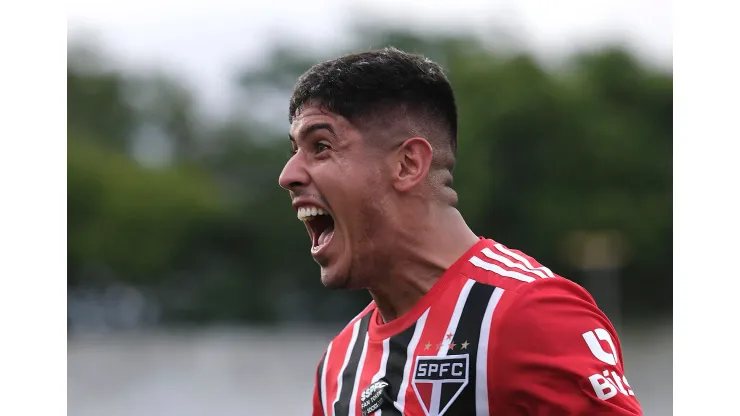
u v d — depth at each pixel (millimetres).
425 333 8789
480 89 125875
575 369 8000
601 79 131250
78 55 153875
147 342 105375
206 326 140375
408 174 9078
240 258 144000
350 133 8992
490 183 120562
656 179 124562
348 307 141625
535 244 123250
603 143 122375
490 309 8430
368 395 8945
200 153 160875
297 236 138750
